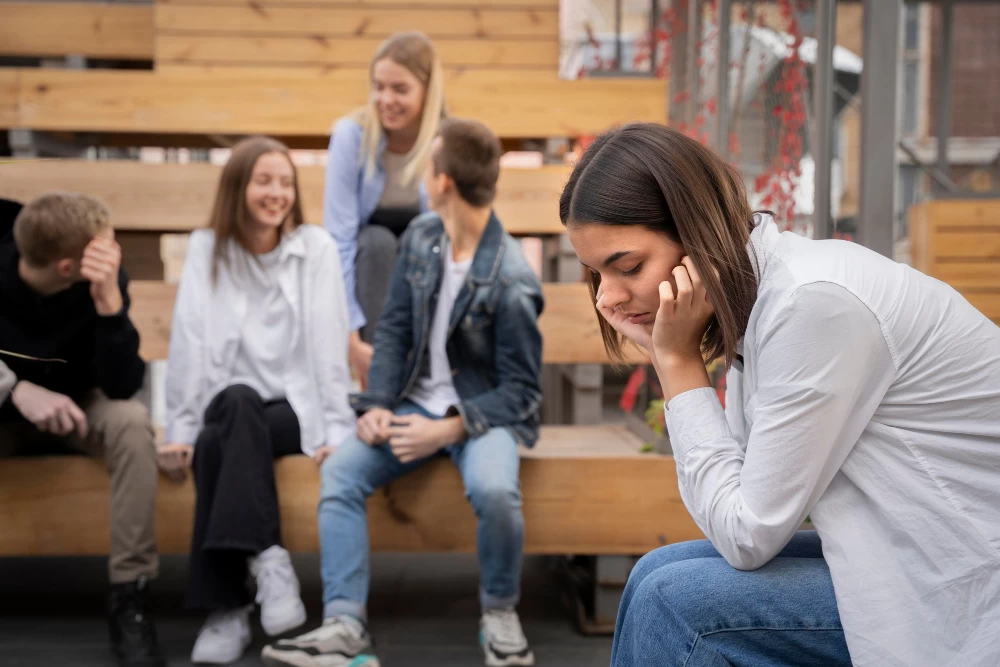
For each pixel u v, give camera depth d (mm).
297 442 2100
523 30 3174
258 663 1955
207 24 3113
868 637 990
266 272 2160
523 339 2016
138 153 4145
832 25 1956
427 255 2092
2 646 2018
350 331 2508
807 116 2264
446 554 2801
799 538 1218
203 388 2105
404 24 3156
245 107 2984
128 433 1993
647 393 2600
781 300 1011
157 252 3363
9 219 2031
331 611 1860
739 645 1056
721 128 2695
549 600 2387
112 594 1979
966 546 976
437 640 2080
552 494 2109
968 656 952
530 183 2795
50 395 1998
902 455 1013
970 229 3625
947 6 3959
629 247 1082
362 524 1938
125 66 3666
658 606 1095
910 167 3959
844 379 988
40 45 3205
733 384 1196
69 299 2018
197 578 1939
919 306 1013
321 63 3143
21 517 2098
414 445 1953
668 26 3402
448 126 2027
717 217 1054
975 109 6340
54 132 3125
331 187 2523
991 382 1001
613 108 3002
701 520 1105
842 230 2213
